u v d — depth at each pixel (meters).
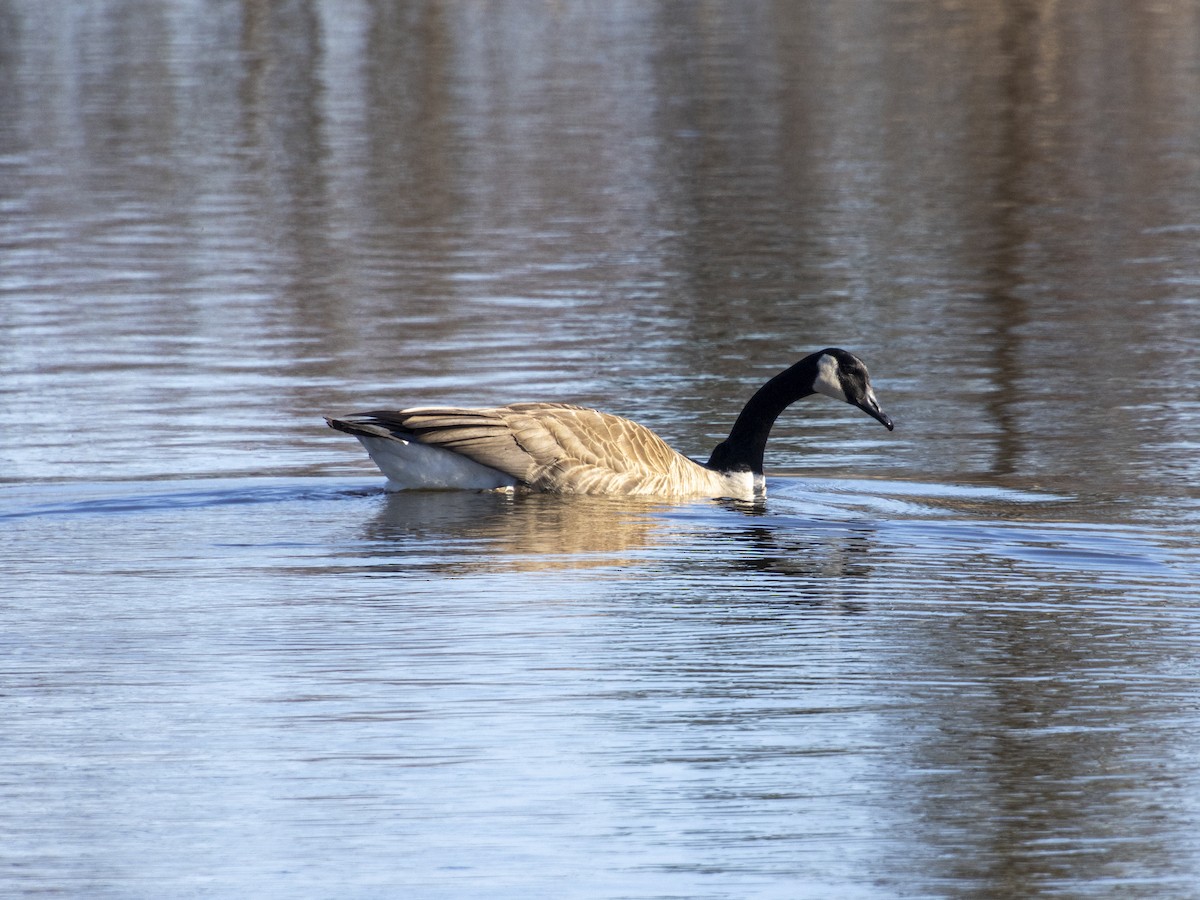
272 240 30.95
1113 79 50.78
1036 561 13.35
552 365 21.78
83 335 23.50
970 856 7.88
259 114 46.53
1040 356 22.34
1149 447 17.64
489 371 21.42
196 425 18.52
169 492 15.45
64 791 8.55
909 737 9.30
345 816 8.27
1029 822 8.29
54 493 15.40
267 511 14.73
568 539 13.84
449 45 60.03
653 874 7.69
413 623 11.39
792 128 43.69
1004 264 28.67
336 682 10.17
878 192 35.75
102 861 7.80
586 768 8.85
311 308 25.41
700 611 11.77
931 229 31.81
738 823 8.23
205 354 22.39
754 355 22.42
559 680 10.23
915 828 8.12
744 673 10.41
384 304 25.67
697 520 14.73
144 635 11.10
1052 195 35.28
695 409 19.56
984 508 15.26
